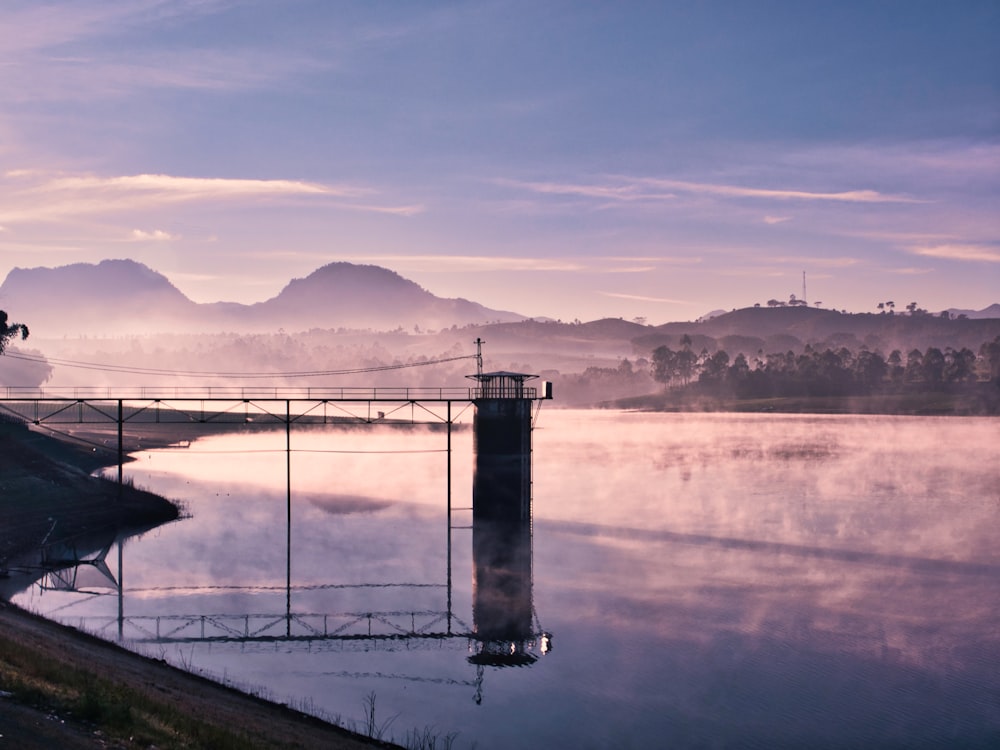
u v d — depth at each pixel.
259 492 117.81
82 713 28.03
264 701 40.88
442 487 125.06
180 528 89.75
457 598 63.44
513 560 76.06
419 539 85.38
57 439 135.75
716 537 86.69
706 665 49.34
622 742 39.31
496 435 93.00
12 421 123.25
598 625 57.09
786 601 62.97
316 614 58.97
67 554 74.50
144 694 33.81
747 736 40.06
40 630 45.59
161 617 57.22
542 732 40.28
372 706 41.59
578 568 73.25
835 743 39.38
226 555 76.88
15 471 91.88
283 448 187.00
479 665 49.19
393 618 58.41
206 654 49.69
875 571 72.19
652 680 47.03
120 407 94.81
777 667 49.38
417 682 46.56
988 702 44.19
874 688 46.06
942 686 46.31
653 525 93.50
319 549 80.06
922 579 69.44
